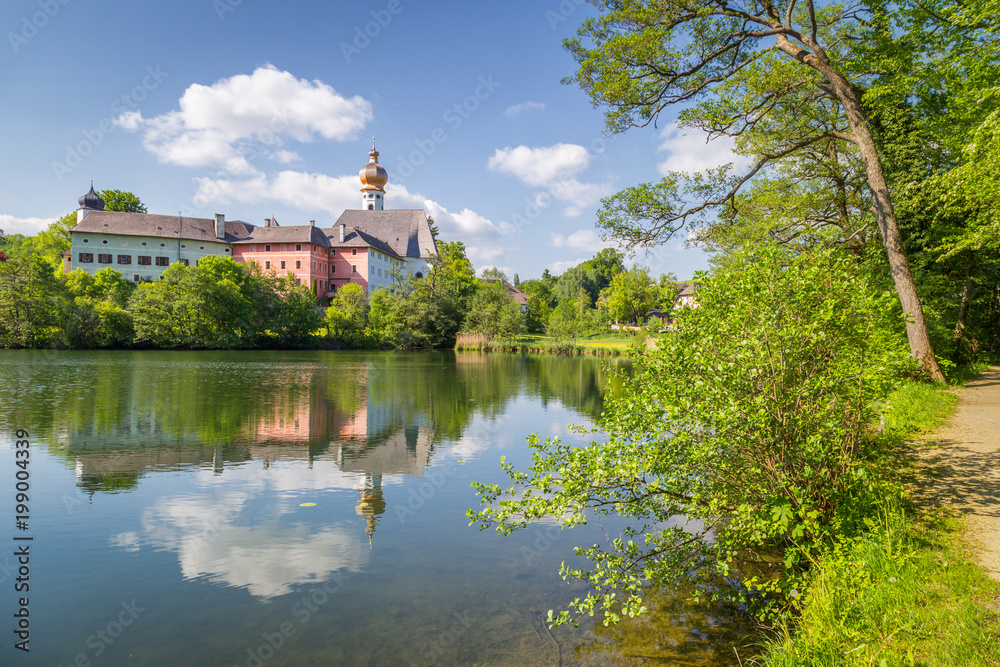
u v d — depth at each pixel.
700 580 4.98
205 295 56.62
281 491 8.18
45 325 49.44
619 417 4.68
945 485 5.62
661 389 4.54
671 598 4.71
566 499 4.37
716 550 4.77
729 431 4.29
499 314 60.91
